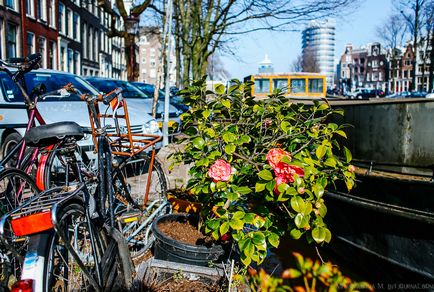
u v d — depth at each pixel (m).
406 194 3.56
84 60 38.00
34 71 7.46
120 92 3.66
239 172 3.18
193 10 17.23
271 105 3.70
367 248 4.00
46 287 2.41
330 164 3.05
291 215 3.00
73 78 7.91
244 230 3.21
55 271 2.58
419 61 87.06
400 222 3.61
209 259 3.34
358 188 4.04
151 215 4.21
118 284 3.02
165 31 11.59
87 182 3.40
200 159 3.28
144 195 4.49
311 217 3.09
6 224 2.55
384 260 3.81
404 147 3.84
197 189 3.23
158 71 10.71
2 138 6.55
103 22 44.66
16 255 2.47
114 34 17.06
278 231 3.17
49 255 2.47
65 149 3.04
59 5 31.78
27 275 2.36
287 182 2.88
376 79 113.06
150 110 10.12
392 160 3.96
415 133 3.72
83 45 37.97
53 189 2.74
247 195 3.33
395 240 3.69
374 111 4.15
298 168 2.82
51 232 2.52
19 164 3.75
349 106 4.54
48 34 29.25
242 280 3.15
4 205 3.39
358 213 4.05
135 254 3.89
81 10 36.69
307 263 3.00
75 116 6.61
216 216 3.41
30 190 3.60
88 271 2.63
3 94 6.65
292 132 3.41
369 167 4.20
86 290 2.71
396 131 3.91
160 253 3.51
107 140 3.59
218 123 3.55
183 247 3.33
